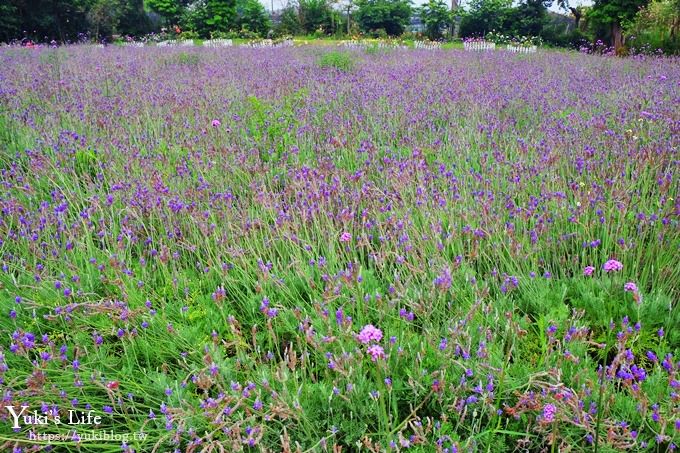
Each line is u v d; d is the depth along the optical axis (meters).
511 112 7.21
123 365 2.74
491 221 3.70
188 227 3.99
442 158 5.30
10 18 25.44
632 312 3.01
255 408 2.28
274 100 7.65
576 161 4.73
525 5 32.03
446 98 7.46
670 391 2.35
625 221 3.76
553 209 4.09
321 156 5.34
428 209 3.97
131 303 3.12
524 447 2.29
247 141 5.77
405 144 5.81
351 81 9.29
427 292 3.05
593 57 17.17
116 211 4.18
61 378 2.57
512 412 2.26
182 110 6.98
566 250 3.63
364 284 3.35
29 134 5.84
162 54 15.63
